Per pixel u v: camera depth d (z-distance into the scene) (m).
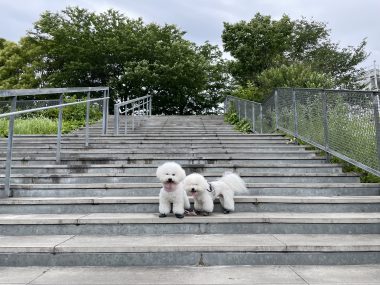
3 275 2.80
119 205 4.09
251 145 7.28
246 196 4.38
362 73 22.75
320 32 23.50
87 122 6.98
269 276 2.76
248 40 20.92
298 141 7.49
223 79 25.69
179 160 5.92
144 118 13.15
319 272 2.86
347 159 5.24
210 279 2.69
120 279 2.70
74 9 23.11
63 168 5.41
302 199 4.09
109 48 21.39
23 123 10.08
